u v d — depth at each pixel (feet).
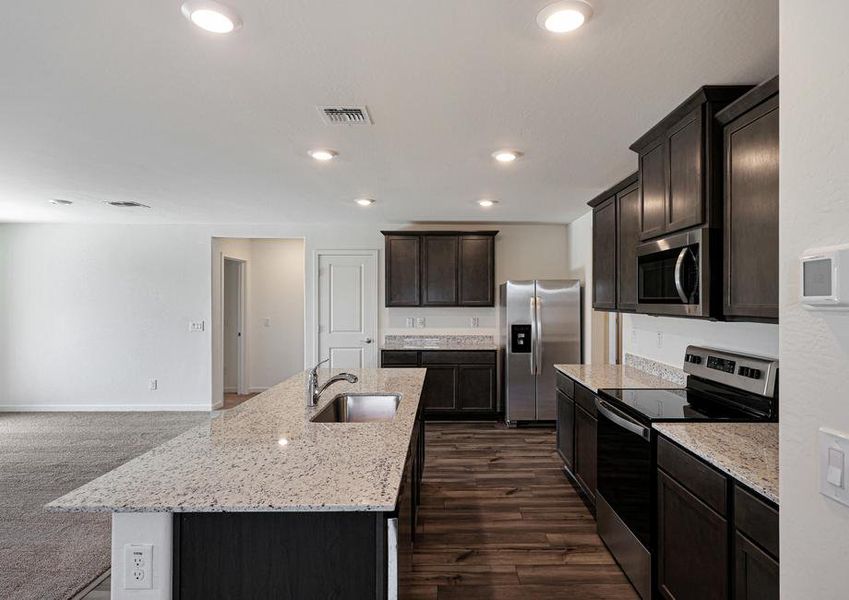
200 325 19.53
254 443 5.88
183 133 8.75
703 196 6.82
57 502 4.13
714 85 6.61
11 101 7.30
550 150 9.79
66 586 7.55
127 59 6.02
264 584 4.27
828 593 2.57
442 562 8.34
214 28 5.30
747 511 4.62
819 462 2.63
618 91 6.95
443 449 14.57
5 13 5.01
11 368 19.42
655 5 4.90
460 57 5.99
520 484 11.80
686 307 7.13
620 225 10.89
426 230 18.70
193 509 4.06
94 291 19.42
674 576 6.12
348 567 4.28
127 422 17.58
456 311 19.62
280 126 8.40
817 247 2.64
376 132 8.72
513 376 17.33
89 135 8.85
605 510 8.73
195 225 19.47
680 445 5.88
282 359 23.18
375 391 9.55
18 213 17.17
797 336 2.81
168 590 4.23
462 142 9.29
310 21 5.18
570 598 7.35
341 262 19.65
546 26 5.29
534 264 19.63
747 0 4.82
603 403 8.68
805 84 2.74
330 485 4.50
